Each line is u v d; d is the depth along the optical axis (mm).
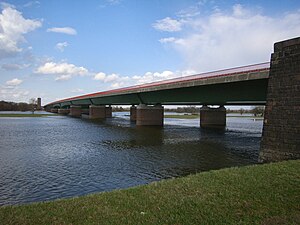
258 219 7918
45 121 85688
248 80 33250
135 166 22797
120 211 8273
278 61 20984
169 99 58625
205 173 12938
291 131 19312
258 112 179875
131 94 70438
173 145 35000
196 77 45375
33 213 8055
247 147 33781
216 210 8422
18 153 28578
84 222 7461
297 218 8000
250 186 10602
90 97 99125
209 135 47406
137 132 51375
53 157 26625
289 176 11820
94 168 22047
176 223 7527
